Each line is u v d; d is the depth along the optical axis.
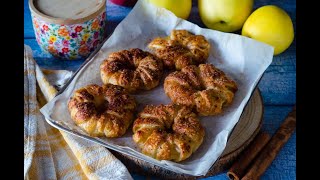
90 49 0.61
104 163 0.47
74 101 0.51
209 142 0.49
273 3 0.71
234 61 0.58
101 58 0.58
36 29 0.59
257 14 0.60
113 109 0.50
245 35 0.61
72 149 0.49
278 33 0.59
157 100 0.54
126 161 0.49
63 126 0.49
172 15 0.62
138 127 0.49
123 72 0.55
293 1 0.71
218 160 0.47
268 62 0.55
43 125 0.52
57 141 0.51
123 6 0.70
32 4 0.58
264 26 0.59
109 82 0.55
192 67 0.56
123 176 0.46
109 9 0.70
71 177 0.48
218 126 0.50
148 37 0.62
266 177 0.48
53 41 0.59
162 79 0.57
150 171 0.48
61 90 0.53
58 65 0.61
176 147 0.47
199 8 0.65
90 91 0.52
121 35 0.61
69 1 0.59
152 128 0.48
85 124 0.49
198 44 0.58
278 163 0.50
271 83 0.59
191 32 0.62
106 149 0.48
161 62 0.58
